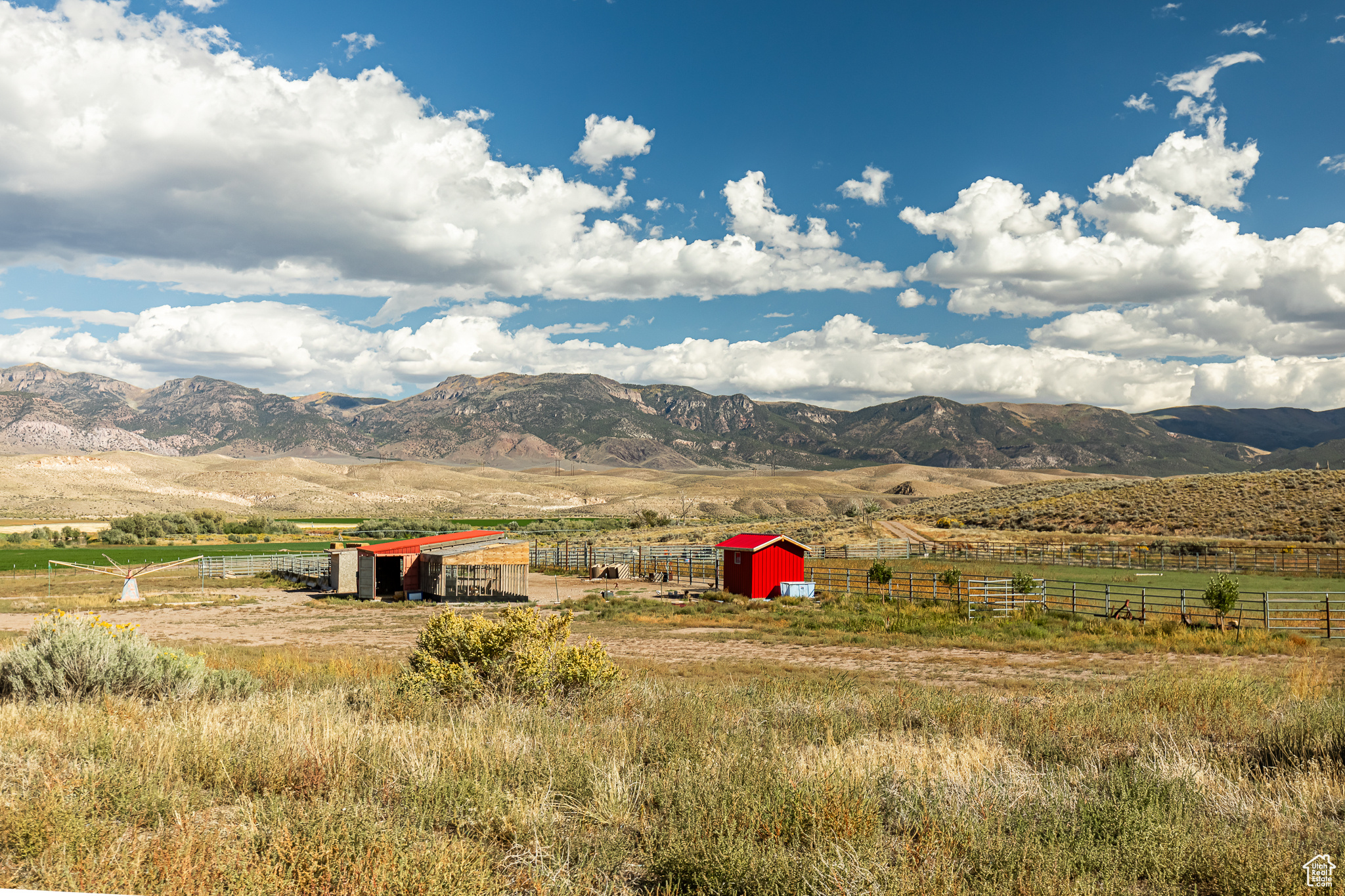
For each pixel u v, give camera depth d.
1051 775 7.48
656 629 31.25
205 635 31.56
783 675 20.02
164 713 10.14
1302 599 35.47
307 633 31.97
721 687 15.87
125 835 5.16
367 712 10.98
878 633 28.72
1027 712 11.50
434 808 6.12
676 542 91.25
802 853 5.33
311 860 4.80
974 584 43.38
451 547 47.94
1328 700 12.08
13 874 4.70
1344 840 5.54
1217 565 52.88
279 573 63.91
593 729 9.73
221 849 5.09
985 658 23.28
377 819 5.78
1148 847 5.36
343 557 51.72
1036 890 4.69
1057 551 63.12
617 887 5.07
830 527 95.31
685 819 5.73
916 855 5.32
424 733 8.51
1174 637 25.77
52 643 12.11
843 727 10.19
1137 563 55.62
